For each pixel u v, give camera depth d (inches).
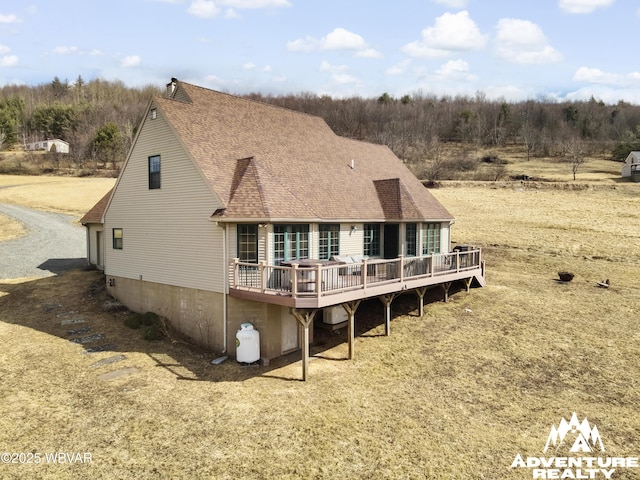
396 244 850.1
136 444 388.5
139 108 4165.8
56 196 1962.4
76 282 884.0
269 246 611.2
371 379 545.6
